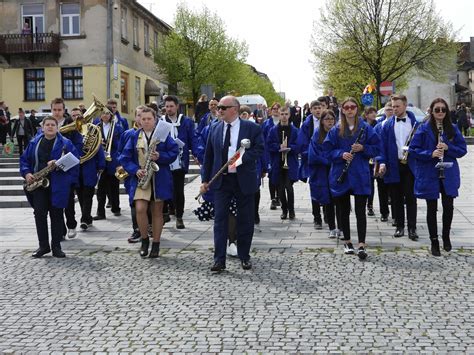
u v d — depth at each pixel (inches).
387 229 396.5
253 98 1475.1
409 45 1589.6
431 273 279.9
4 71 1419.8
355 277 276.1
